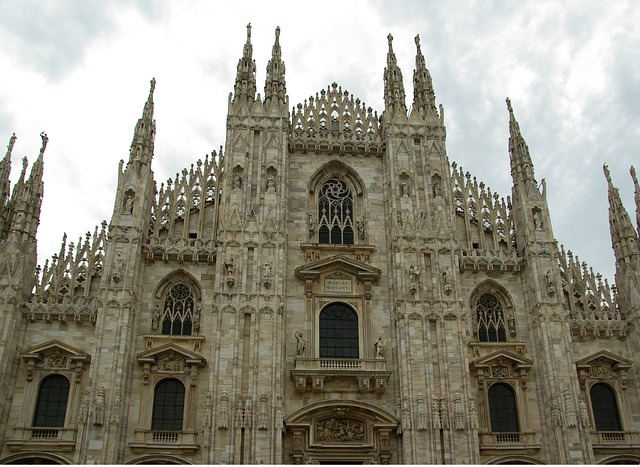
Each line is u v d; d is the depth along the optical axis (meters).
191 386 46.94
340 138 57.62
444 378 47.19
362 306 51.25
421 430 45.31
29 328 47.81
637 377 49.97
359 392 48.00
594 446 47.50
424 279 50.62
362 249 53.16
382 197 56.09
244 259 49.72
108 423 43.56
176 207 53.72
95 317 48.22
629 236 53.75
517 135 57.78
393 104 58.09
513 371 49.66
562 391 47.19
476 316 52.09
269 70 58.84
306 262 52.59
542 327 49.44
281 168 54.03
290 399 47.31
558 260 52.41
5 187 52.44
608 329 51.50
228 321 47.59
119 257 48.84
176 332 49.38
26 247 49.62
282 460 44.50
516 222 55.34
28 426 44.88
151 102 56.38
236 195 52.41
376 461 45.72
